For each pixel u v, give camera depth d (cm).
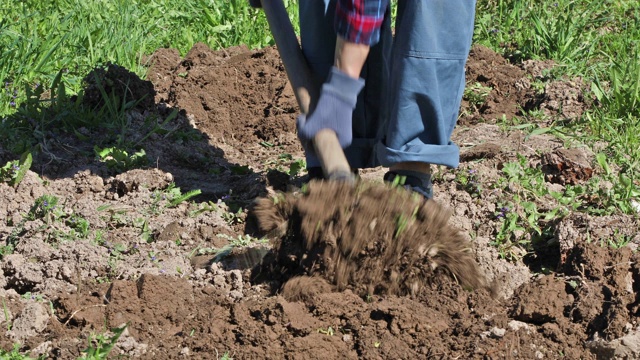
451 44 358
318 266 337
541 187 425
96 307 332
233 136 522
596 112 518
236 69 564
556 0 684
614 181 434
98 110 505
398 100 361
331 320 323
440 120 363
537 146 478
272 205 354
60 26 605
